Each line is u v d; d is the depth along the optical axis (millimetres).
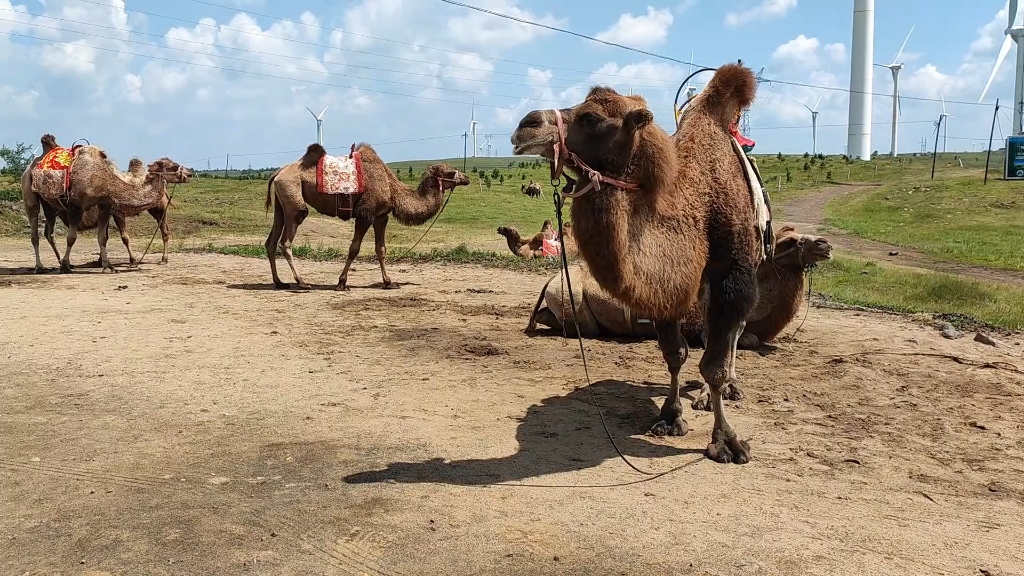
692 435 6348
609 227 4879
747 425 6605
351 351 9320
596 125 4949
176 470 5305
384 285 15461
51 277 16062
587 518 4562
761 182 6598
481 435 6176
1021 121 72750
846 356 9289
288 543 4191
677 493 5008
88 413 6652
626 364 8758
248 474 5238
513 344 9781
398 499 4809
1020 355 9719
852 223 41000
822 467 5586
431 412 6801
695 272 5371
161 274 17062
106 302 12734
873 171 86375
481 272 18219
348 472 5289
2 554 4047
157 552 4078
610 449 5914
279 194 14664
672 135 6215
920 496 5051
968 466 5660
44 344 9406
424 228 33375
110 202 17125
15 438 5969
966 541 4344
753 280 5840
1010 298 14547
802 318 12164
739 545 4219
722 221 5652
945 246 29438
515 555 4059
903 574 3924
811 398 7480
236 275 17109
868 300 14156
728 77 6133
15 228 26703
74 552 4074
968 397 7594
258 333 10352
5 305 12234
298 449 5766
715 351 5699
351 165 14664
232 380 7844
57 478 5148
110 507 4668
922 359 9211
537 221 37406
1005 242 31438
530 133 4922
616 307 9922
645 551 4125
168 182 18172
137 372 8117
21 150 45156
